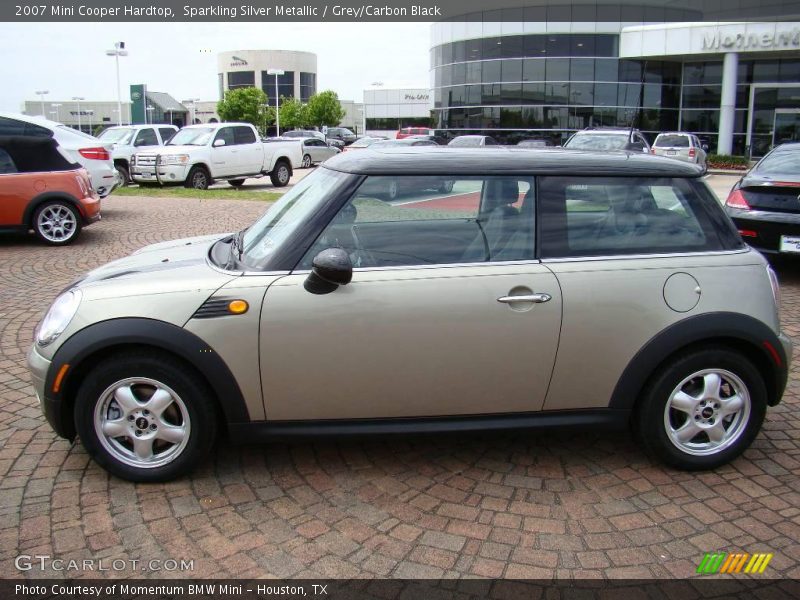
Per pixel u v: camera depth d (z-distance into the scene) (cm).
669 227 362
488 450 394
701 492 352
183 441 344
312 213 346
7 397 456
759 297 357
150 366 334
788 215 771
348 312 330
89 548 300
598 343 346
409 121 6128
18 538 306
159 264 373
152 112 8275
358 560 295
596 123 4028
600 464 379
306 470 368
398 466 374
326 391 340
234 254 369
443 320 335
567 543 308
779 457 390
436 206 348
